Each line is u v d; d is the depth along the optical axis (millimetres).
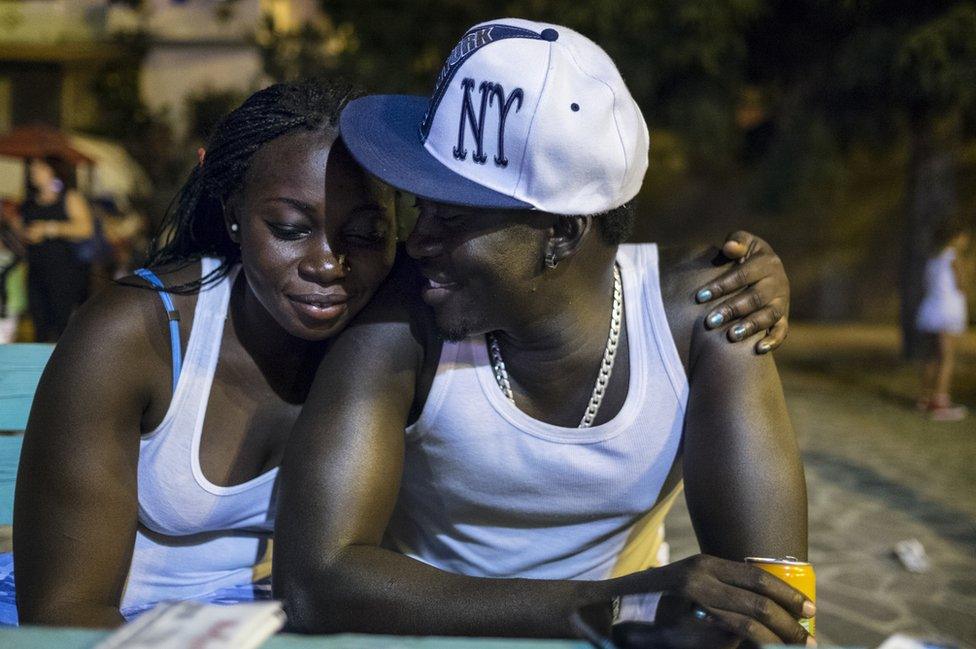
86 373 1312
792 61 10016
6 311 6680
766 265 1443
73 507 1292
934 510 4641
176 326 1391
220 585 1538
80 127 12469
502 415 1366
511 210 1188
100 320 1347
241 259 1454
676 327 1403
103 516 1305
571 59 1223
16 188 10773
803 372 10359
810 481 5180
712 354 1388
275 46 10609
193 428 1398
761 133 11086
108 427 1321
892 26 8961
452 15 8891
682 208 17562
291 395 1490
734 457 1328
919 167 10516
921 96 9070
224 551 1535
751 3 8453
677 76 9062
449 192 1165
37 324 6543
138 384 1353
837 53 9523
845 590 3469
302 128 1278
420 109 1378
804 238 17625
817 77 9852
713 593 1043
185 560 1514
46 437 1300
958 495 4949
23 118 12641
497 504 1443
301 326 1329
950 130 10133
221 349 1429
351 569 1171
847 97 9688
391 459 1291
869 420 7273
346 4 9211
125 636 751
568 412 1401
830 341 14320
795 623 1040
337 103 1317
